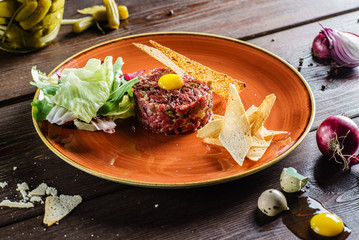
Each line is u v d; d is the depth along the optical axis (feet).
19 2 2.17
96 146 1.86
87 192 1.71
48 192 1.71
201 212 1.65
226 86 1.99
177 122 1.90
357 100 2.05
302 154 1.82
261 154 1.73
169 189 1.71
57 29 2.38
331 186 1.71
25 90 2.16
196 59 2.25
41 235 1.59
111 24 2.53
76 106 1.87
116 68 2.02
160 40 2.30
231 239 1.57
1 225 1.63
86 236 1.59
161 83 1.91
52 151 1.77
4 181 1.76
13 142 1.91
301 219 1.61
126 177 1.69
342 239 1.56
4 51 2.41
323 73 2.22
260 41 2.43
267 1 2.76
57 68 2.09
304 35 2.46
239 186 1.72
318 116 1.98
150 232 1.59
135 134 1.92
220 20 2.61
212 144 1.86
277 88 2.07
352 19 2.56
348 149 1.75
